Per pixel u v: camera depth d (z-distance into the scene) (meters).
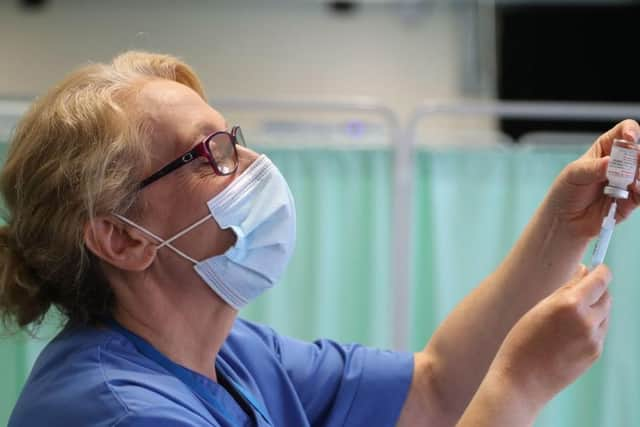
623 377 2.48
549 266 1.18
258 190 1.10
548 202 1.16
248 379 1.21
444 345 1.30
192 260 1.08
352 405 1.27
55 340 1.10
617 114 2.30
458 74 3.67
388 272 2.44
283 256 1.13
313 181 2.42
